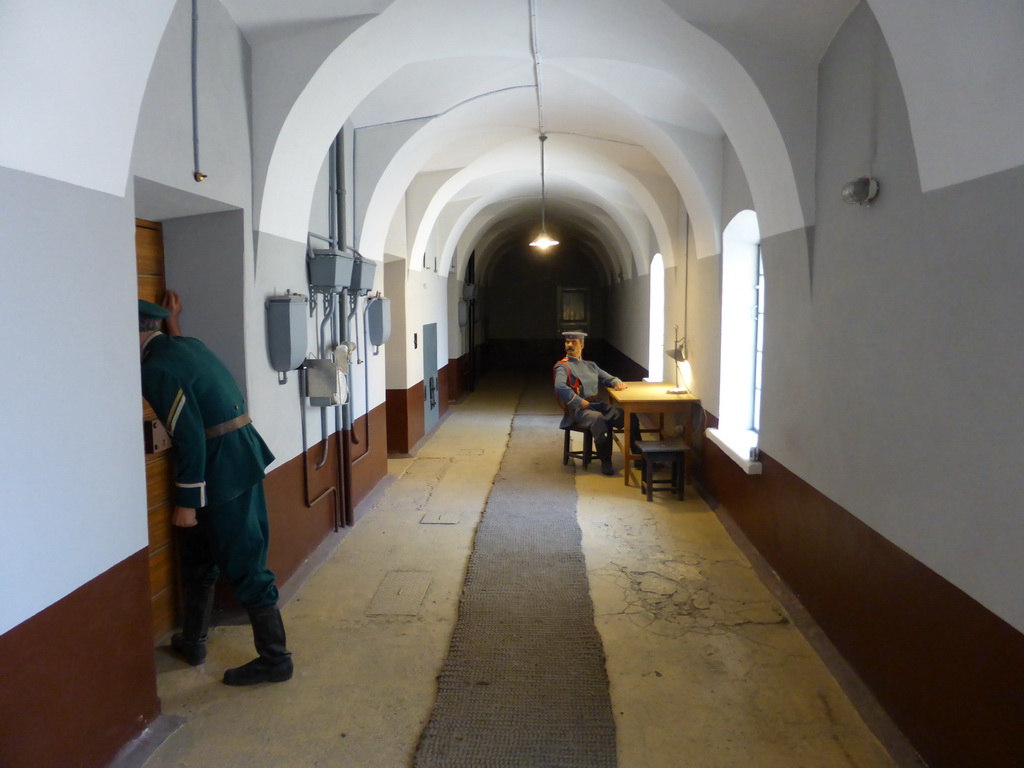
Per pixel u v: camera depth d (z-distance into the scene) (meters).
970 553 2.07
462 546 4.72
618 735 2.59
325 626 3.53
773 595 3.84
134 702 2.47
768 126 3.46
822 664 3.08
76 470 2.10
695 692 2.88
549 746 2.53
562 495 6.00
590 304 18.47
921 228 2.37
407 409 7.57
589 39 4.04
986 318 1.99
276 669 2.97
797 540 3.67
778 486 4.00
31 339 1.89
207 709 2.77
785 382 3.84
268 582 3.00
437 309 9.63
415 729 2.65
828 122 3.22
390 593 3.93
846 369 3.02
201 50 2.96
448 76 4.68
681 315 6.89
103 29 1.90
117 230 2.28
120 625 2.37
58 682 2.04
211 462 2.87
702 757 2.46
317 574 4.21
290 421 4.05
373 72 3.94
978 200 2.03
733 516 5.08
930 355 2.30
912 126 2.25
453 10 3.63
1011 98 1.79
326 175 4.68
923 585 2.34
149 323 2.83
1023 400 1.83
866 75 2.81
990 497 1.97
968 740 2.07
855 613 2.91
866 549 2.80
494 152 7.01
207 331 3.44
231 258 3.40
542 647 3.28
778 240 3.86
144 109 2.55
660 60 3.98
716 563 4.36
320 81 3.50
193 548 3.09
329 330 4.67
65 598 2.07
